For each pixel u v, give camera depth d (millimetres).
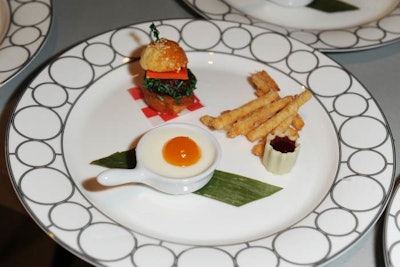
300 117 498
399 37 570
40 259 635
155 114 508
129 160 467
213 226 424
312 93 522
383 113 495
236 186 453
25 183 420
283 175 464
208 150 457
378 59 575
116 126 494
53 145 458
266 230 423
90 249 379
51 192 417
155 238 393
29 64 537
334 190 437
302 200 446
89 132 486
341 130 489
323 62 542
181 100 501
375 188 435
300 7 615
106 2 616
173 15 608
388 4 623
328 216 415
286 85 537
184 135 461
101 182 412
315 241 397
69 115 489
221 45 559
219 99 525
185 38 560
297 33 577
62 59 524
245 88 537
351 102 510
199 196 443
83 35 577
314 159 476
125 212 427
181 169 441
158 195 440
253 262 382
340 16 608
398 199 414
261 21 592
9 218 665
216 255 385
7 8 565
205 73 547
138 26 561
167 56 489
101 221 400
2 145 482
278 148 460
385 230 394
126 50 544
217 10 593
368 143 474
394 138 500
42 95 493
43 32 538
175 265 376
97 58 534
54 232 387
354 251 413
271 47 557
